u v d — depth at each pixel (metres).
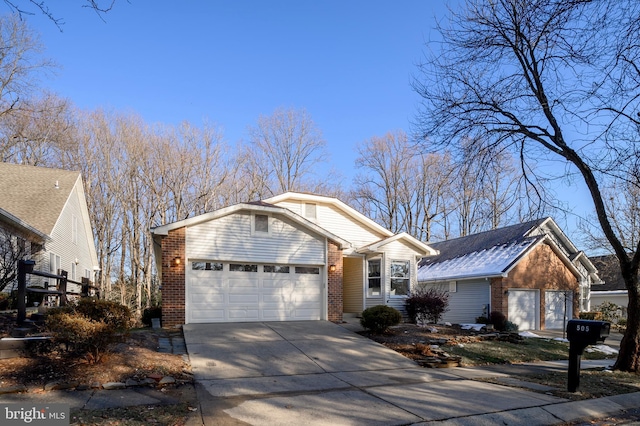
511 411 7.52
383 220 43.62
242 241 15.67
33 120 31.97
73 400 7.21
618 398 8.93
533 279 22.89
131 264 36.75
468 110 13.02
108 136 36.09
